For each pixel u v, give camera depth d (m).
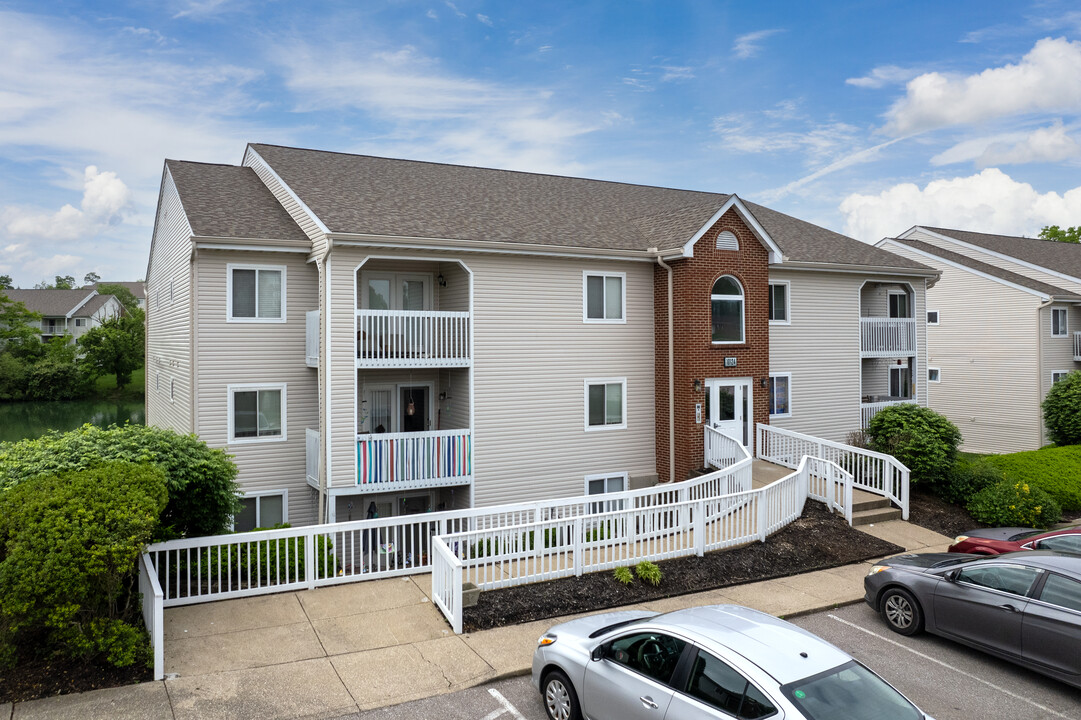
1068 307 32.47
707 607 7.56
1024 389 31.69
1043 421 30.61
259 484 17.58
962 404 34.44
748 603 11.60
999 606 9.19
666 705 6.28
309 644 9.57
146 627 9.32
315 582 11.63
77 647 8.34
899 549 14.80
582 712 7.23
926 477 18.36
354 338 16.61
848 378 24.36
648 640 6.81
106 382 74.56
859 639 10.28
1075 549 11.84
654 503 20.11
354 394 16.64
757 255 20.81
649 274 20.78
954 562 10.33
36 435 47.19
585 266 19.78
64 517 8.28
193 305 16.81
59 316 82.50
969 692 8.66
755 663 5.99
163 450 11.12
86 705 7.79
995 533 13.95
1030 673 9.19
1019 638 8.95
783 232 24.97
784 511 15.32
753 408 20.91
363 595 11.36
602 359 20.09
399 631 10.08
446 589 10.51
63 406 62.88
